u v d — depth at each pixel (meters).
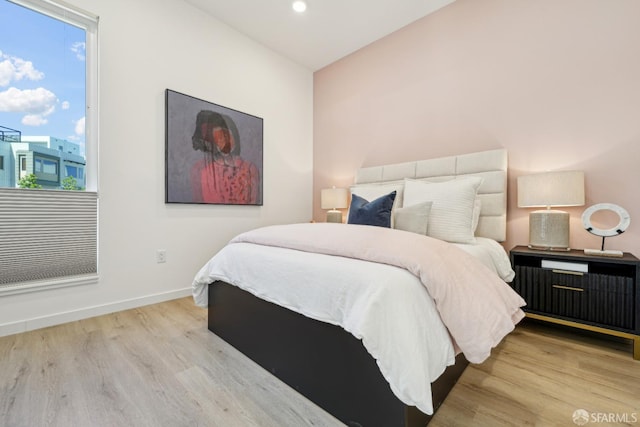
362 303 1.00
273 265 1.41
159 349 1.68
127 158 2.35
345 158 3.66
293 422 1.12
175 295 2.64
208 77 2.87
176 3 2.63
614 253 1.74
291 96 3.75
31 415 1.13
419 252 1.16
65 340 1.78
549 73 2.19
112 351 1.64
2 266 1.84
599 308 1.72
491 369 1.49
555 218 1.97
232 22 2.98
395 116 3.14
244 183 3.19
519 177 2.11
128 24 2.34
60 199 2.05
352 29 3.10
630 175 1.90
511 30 2.37
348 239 1.35
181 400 1.23
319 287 1.18
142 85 2.43
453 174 2.60
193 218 2.79
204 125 2.82
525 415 1.13
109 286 2.27
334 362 1.16
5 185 1.93
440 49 2.79
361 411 1.07
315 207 4.03
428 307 1.03
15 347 1.68
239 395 1.27
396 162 3.14
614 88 1.95
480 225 2.39
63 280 2.05
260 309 1.52
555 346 1.76
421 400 0.86
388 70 3.20
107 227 2.25
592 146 2.03
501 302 1.21
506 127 2.40
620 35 1.92
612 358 1.60
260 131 3.35
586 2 2.04
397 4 2.72
